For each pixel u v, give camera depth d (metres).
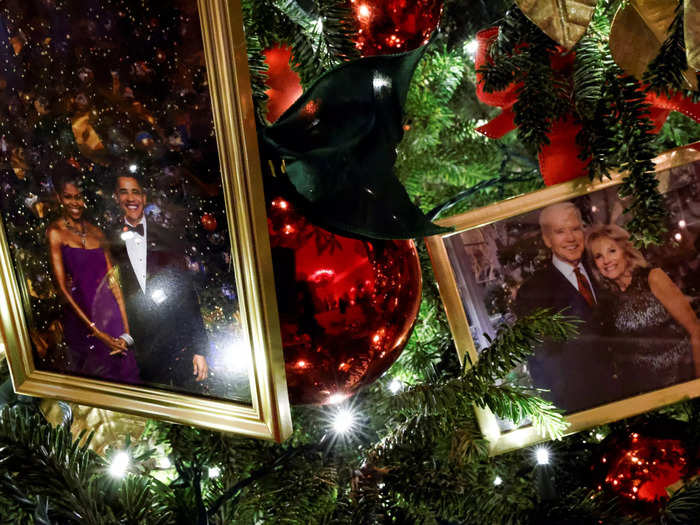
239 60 0.36
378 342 0.43
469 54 0.73
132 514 0.46
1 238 0.50
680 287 0.55
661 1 0.43
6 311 0.51
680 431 0.57
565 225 0.56
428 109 0.73
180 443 0.54
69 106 0.43
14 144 0.47
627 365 0.55
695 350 0.55
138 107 0.40
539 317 0.52
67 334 0.50
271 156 0.40
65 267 0.48
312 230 0.40
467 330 0.56
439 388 0.53
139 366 0.47
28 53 0.44
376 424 0.57
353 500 0.52
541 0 0.39
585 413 0.55
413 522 0.53
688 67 0.45
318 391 0.45
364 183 0.40
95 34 0.40
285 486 0.52
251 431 0.42
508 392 0.51
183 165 0.39
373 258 0.41
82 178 0.44
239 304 0.40
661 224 0.53
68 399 0.51
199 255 0.41
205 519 0.48
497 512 0.53
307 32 0.52
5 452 0.46
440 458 0.55
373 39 0.50
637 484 0.54
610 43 0.46
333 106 0.39
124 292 0.45
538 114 0.51
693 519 0.50
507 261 0.56
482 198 0.82
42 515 0.44
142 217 0.42
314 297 0.40
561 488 0.57
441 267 0.56
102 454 0.58
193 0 0.36
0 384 0.57
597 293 0.55
